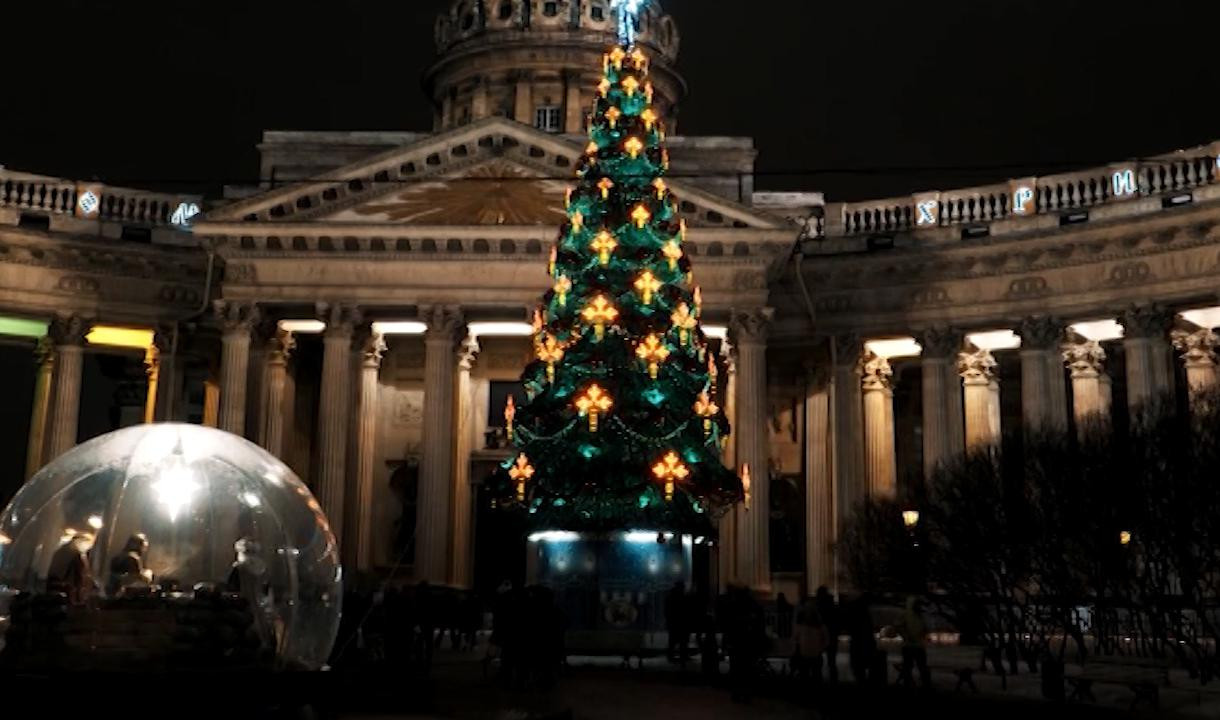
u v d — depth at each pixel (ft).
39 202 172.35
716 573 166.81
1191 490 106.22
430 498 155.12
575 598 114.73
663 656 122.11
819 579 167.94
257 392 161.79
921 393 191.52
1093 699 84.69
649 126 121.19
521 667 86.89
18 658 50.70
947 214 168.25
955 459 141.59
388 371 185.26
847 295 170.09
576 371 111.96
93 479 53.62
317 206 160.35
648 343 108.68
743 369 157.38
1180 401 138.41
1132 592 122.72
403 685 83.46
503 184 161.17
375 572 177.78
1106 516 113.70
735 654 84.64
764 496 153.79
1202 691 89.51
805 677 88.07
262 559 54.34
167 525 53.11
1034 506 119.75
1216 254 145.28
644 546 115.75
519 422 116.57
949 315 163.94
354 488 167.53
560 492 111.45
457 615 133.49
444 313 159.43
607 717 73.67
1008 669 113.80
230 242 159.33
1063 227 154.92
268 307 161.07
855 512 156.56
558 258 116.06
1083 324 160.35
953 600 128.98
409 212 160.86
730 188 179.42
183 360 181.88
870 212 173.88
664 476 106.32
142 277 175.42
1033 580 127.34
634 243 115.24
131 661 50.75
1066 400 170.50
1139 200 152.05
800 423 181.98
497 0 245.04
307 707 54.13
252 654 53.16
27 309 168.66
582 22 240.73
